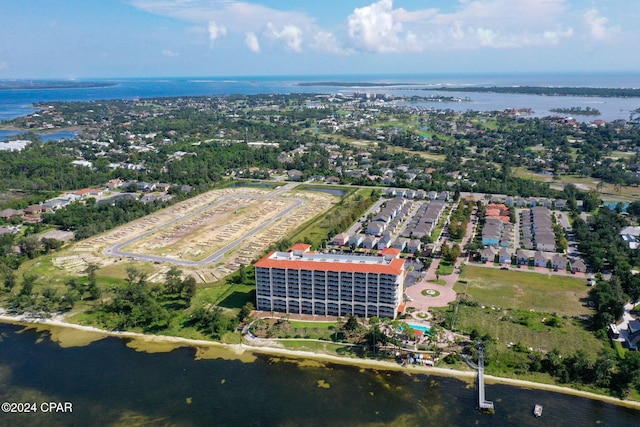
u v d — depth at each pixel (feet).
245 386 588.91
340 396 567.59
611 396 558.15
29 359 654.12
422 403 552.41
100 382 601.62
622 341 653.71
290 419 530.68
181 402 561.84
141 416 540.11
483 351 620.90
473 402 552.41
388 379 596.70
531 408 541.34
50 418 538.06
